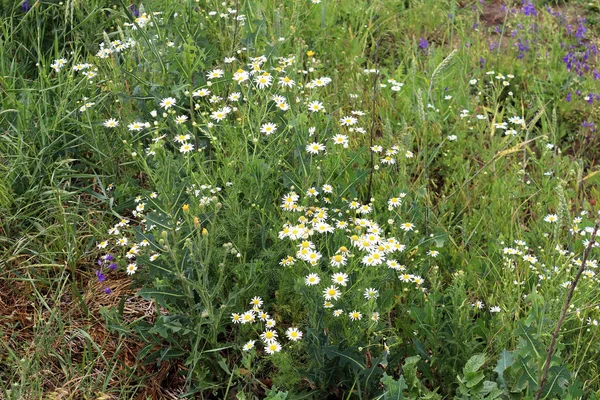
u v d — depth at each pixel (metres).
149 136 1.54
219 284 1.09
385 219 1.38
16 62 1.72
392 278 1.21
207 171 1.43
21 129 1.49
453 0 2.30
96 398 1.13
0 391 1.11
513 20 2.37
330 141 1.48
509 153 1.72
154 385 1.18
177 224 1.23
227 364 1.19
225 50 1.86
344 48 2.14
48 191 1.42
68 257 1.32
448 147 1.77
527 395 1.05
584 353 1.19
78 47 1.84
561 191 1.15
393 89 1.81
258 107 1.47
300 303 1.20
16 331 1.23
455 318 1.16
